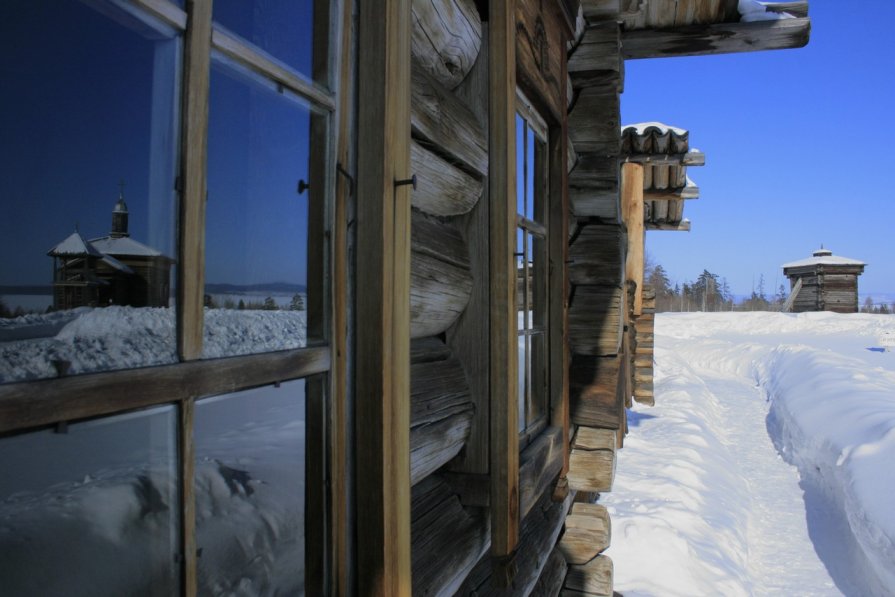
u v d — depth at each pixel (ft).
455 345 6.12
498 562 5.80
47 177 2.29
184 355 2.57
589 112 11.73
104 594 2.31
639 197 29.81
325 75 3.67
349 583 3.88
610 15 11.57
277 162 3.34
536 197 8.77
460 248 6.03
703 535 16.90
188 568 2.56
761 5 15.61
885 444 20.56
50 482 2.16
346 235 3.84
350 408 3.90
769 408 38.91
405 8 4.19
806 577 16.34
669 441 26.17
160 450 2.51
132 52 2.50
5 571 2.08
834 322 79.10
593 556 11.64
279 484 3.22
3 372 1.98
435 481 5.84
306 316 3.53
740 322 87.10
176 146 2.57
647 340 35.37
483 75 6.20
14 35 2.24
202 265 2.67
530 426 7.98
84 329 2.27
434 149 5.22
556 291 9.14
